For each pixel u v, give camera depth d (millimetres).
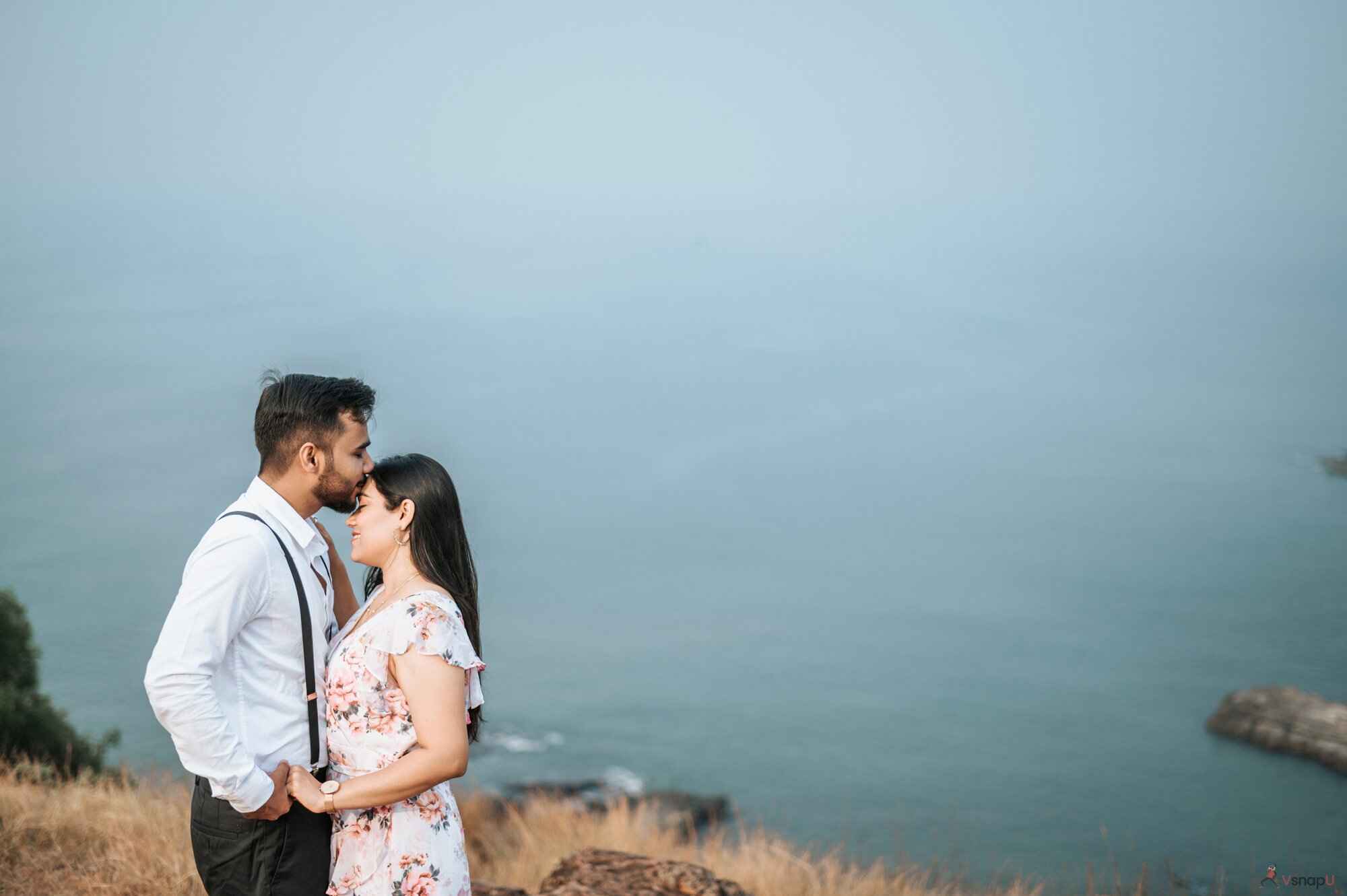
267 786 2672
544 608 110312
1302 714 63531
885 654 94188
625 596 115562
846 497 167375
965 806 58594
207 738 2576
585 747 69688
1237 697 67625
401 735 2816
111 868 4469
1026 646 95562
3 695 13469
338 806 2740
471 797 8562
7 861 4500
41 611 100500
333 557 3203
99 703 73250
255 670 2750
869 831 53969
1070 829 54406
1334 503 151500
